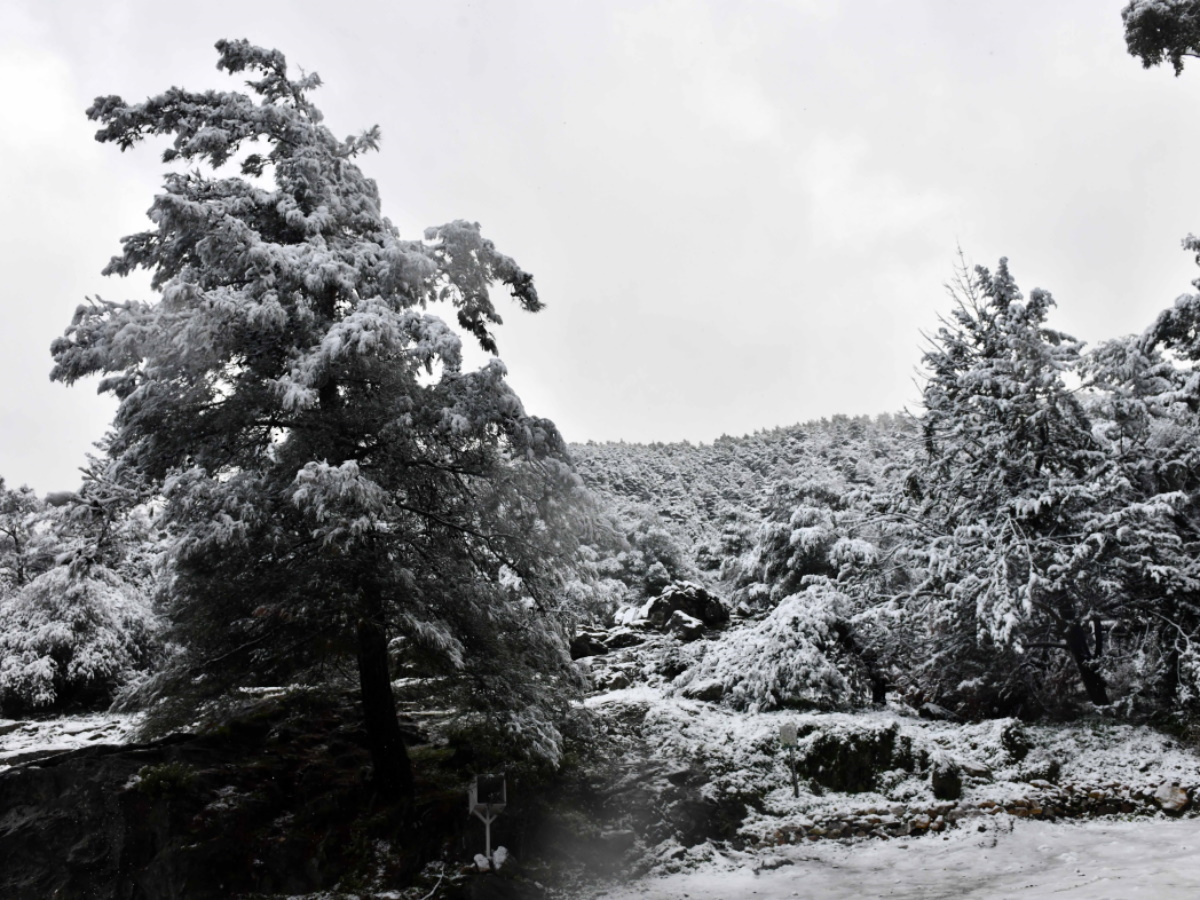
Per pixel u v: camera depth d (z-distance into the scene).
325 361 10.00
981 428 17.55
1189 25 15.72
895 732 13.74
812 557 29.31
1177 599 15.45
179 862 8.99
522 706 11.38
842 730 13.86
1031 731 14.80
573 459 11.86
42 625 18.38
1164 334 17.25
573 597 13.04
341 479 9.16
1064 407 17.53
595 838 10.84
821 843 11.59
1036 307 17.95
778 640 17.78
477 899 9.06
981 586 16.08
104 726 15.44
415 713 14.69
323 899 9.30
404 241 11.80
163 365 10.11
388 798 10.77
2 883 8.95
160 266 11.55
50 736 14.66
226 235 10.09
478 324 12.66
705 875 10.43
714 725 15.33
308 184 12.00
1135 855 9.75
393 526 11.17
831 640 18.44
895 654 18.66
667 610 24.17
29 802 9.55
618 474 93.69
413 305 12.58
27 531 22.98
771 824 12.06
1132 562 16.00
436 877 9.62
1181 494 14.99
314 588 10.05
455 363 10.47
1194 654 14.42
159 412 10.34
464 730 12.65
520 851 10.34
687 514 76.75
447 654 10.53
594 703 15.87
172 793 9.62
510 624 12.26
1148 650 15.65
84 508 9.77
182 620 10.47
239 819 9.80
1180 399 16.98
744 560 34.72
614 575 37.22
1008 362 17.30
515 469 11.98
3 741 14.27
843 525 22.12
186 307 9.52
